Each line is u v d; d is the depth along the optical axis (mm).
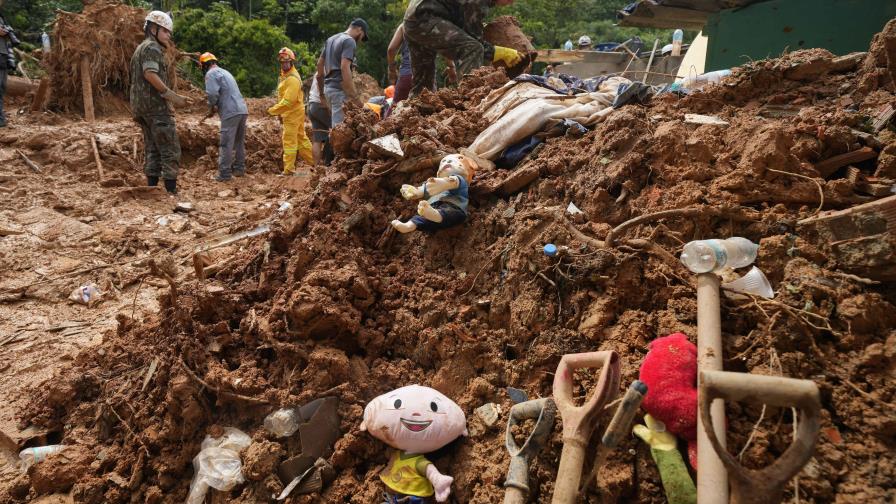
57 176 7883
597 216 2787
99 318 4738
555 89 4152
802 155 2607
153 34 7168
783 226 2369
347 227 3189
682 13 5945
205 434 2723
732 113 3258
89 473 2771
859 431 1830
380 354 2873
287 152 8891
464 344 2637
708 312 2076
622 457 1997
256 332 2912
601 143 3076
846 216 2162
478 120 4020
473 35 5312
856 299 2025
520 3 22797
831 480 1754
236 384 2670
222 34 18375
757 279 2189
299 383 2678
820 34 4863
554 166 3121
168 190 7645
